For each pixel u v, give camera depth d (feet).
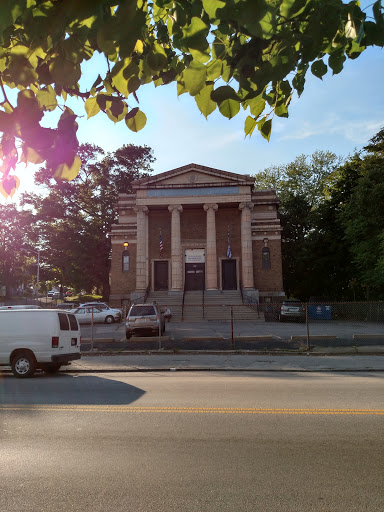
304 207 166.40
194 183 125.29
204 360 51.31
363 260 114.11
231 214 130.31
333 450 18.45
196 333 75.72
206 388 33.53
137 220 126.82
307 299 159.02
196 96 8.46
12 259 256.52
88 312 106.01
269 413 24.90
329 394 30.60
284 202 167.63
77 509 13.14
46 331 42.50
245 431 21.35
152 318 67.31
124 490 14.49
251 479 15.35
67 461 17.35
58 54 7.27
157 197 125.90
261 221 130.21
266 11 6.18
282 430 21.50
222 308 110.01
